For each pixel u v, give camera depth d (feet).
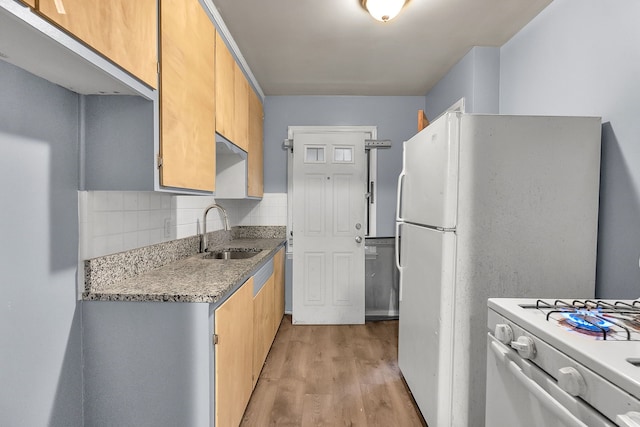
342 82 11.90
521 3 7.34
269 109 13.26
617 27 5.69
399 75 11.32
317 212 12.50
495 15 7.80
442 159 5.78
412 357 7.32
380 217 13.35
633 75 5.40
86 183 4.65
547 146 5.75
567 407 2.94
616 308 4.07
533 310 4.01
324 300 12.49
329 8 7.48
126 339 4.83
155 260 6.63
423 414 6.55
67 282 4.54
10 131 3.67
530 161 5.74
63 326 4.47
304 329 11.84
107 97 4.57
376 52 9.65
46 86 4.09
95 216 4.98
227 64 7.72
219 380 5.14
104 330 4.83
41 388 4.13
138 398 4.87
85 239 4.77
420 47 9.36
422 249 6.72
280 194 13.29
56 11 2.83
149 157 4.56
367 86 12.26
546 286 5.80
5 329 3.64
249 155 10.27
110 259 5.26
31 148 3.92
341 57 9.97
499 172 5.72
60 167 4.34
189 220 8.46
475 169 5.70
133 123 4.57
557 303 4.25
